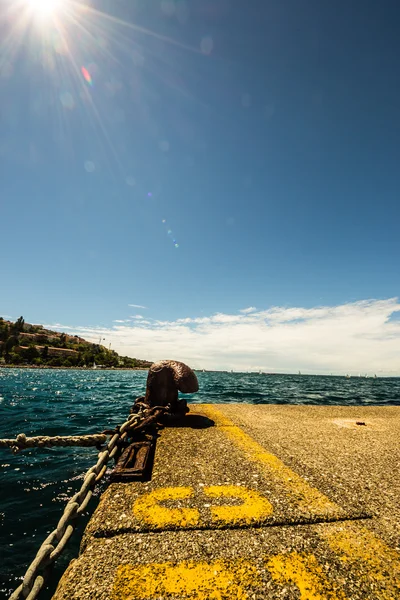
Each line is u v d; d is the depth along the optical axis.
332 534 1.86
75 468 5.49
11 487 4.66
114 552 1.63
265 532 1.84
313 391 23.73
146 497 2.19
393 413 6.46
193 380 4.88
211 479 2.53
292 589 1.41
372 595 1.40
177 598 1.35
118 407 12.84
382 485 2.58
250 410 5.94
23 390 22.41
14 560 3.09
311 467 2.92
